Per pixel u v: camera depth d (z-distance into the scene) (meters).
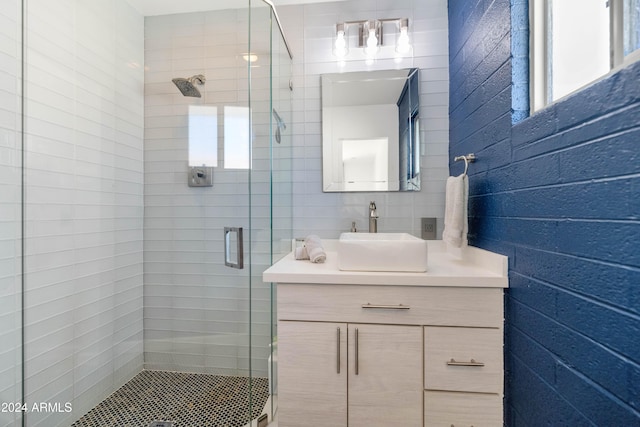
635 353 0.55
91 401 1.46
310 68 1.73
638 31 0.61
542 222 0.84
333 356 1.10
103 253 1.54
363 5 1.68
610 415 0.60
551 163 0.80
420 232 1.67
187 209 1.71
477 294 1.04
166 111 1.74
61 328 1.34
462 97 1.45
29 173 1.21
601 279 0.63
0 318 1.13
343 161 1.72
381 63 1.68
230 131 1.64
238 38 1.64
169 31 1.71
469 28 1.36
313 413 1.11
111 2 1.56
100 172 1.52
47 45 1.27
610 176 0.60
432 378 1.06
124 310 1.66
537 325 0.86
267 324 1.55
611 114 0.60
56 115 1.31
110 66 1.57
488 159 1.18
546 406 0.81
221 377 1.66
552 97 0.93
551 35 0.93
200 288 1.69
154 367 1.73
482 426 1.04
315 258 1.32
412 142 1.67
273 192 1.60
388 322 1.08
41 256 1.26
